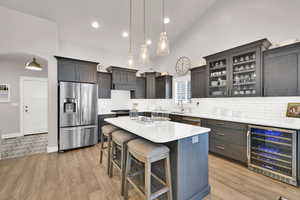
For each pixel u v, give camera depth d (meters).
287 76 2.21
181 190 1.54
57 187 1.93
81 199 1.71
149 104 5.55
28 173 2.29
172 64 4.88
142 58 2.25
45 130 5.04
